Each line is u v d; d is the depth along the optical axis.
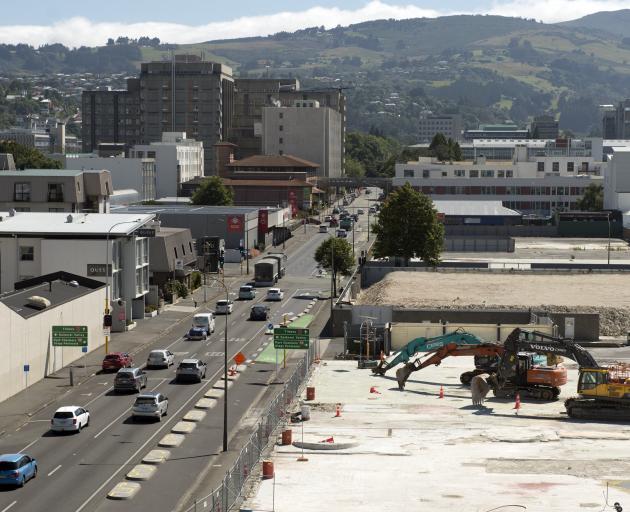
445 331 188.75
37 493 101.31
